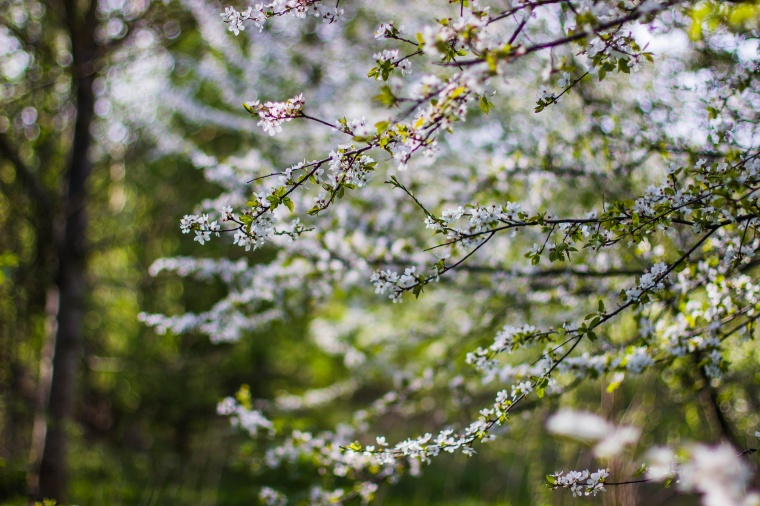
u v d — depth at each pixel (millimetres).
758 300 2305
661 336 2527
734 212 1902
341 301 4969
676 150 2850
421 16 4785
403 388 3621
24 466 5234
